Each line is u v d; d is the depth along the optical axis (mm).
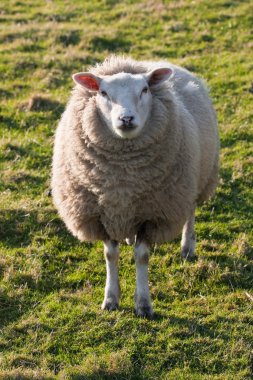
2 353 8227
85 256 10555
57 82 16906
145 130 8195
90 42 19391
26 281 9766
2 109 15375
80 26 20641
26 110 15266
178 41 19547
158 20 21156
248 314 8914
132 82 8148
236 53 18656
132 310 9023
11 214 11367
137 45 19250
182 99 9750
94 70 8922
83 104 8531
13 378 7641
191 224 10516
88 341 8414
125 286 9695
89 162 8359
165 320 8719
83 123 8375
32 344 8367
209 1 22328
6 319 8953
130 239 9734
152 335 8461
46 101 15562
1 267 10047
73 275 10023
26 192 12227
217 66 17844
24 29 20328
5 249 10562
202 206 11961
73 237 11039
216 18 21078
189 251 10555
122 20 21156
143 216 8547
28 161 13234
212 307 9180
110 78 8250
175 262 10391
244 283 9820
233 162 13211
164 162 8305
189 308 9102
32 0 23703
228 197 12250
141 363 7996
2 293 9406
